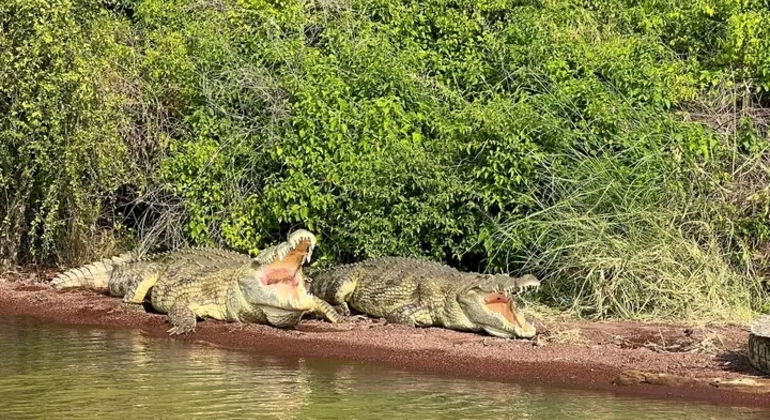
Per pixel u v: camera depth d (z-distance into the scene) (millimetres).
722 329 16656
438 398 12617
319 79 21562
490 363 14641
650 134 19641
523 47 21922
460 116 20484
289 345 15789
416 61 22438
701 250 18500
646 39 23078
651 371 14133
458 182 19594
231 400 12266
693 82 22094
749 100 21891
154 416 11500
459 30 23219
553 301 18500
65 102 20719
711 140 19844
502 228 19016
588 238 18219
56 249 22328
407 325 17438
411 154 19750
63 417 11438
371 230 19938
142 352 15164
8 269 21906
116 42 23172
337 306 18781
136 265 19047
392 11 23797
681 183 19062
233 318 17500
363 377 13750
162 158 22031
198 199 21516
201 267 18344
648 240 18297
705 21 24000
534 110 20234
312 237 16438
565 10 23734
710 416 12031
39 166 21516
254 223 21266
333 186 20672
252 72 21953
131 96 22297
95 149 20766
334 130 20625
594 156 19500
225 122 21750
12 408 11781
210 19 23547
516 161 19312
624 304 17828
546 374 14055
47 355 14766
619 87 21266
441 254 20000
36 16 20656
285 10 24094
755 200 19016
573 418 11750
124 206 23000
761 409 12469
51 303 18969
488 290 16562
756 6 23984
